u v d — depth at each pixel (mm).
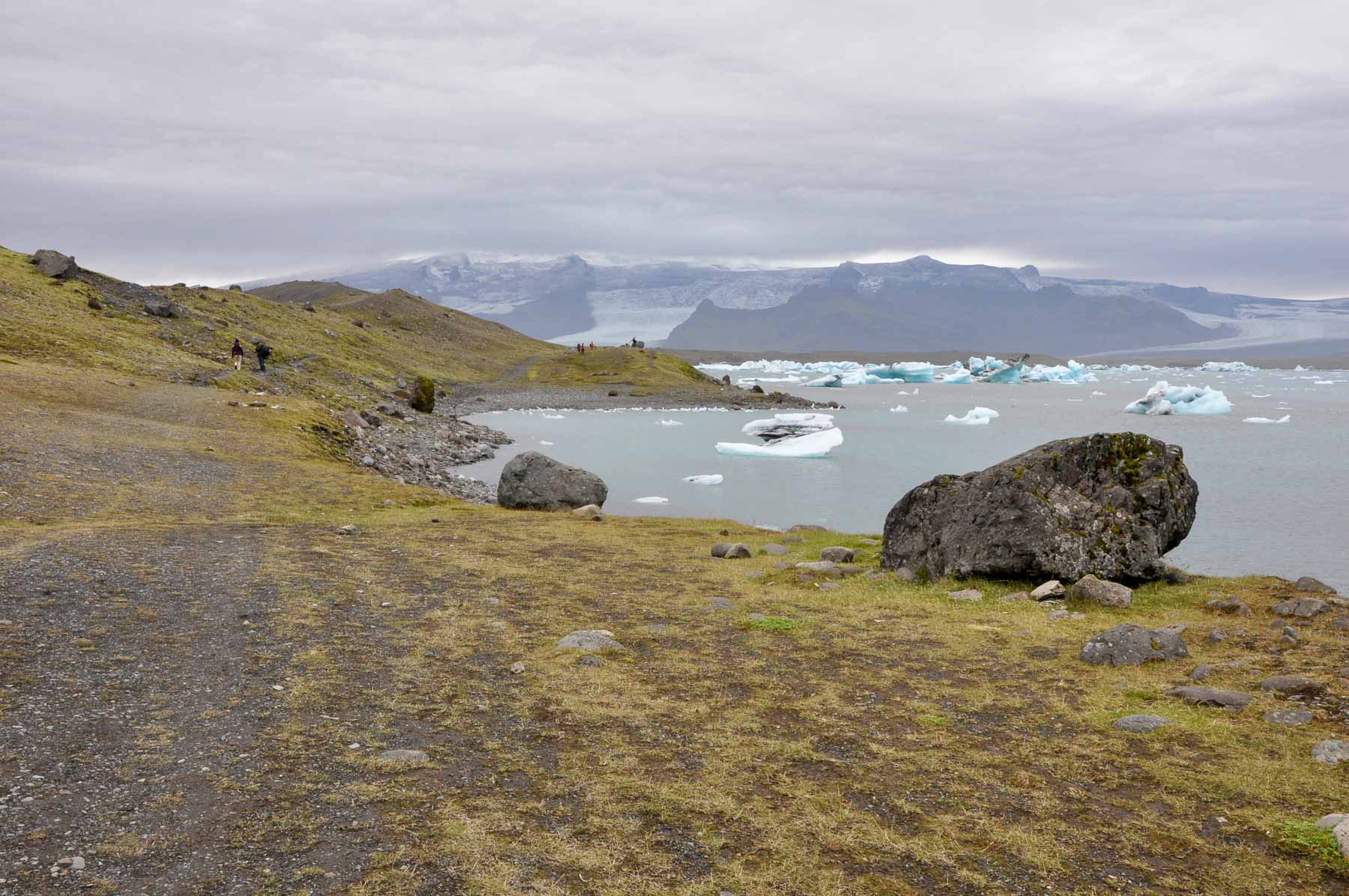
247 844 6504
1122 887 6418
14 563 15430
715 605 15898
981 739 9461
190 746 8320
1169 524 18031
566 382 175375
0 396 41000
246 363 89312
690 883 6277
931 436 102875
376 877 6098
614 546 23125
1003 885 6414
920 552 19094
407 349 179500
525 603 15555
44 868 5961
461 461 67688
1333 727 9430
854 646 13312
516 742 8938
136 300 105062
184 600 14141
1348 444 93312
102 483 27719
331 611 14133
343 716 9406
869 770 8547
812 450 81500
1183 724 9664
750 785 8086
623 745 8977
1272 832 7227
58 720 8695
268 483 32094
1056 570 17062
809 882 6359
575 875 6301
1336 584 35156
